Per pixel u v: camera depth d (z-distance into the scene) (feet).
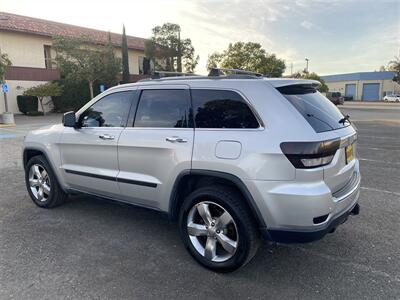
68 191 15.42
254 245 10.05
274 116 9.61
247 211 9.98
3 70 69.05
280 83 10.23
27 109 89.56
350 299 9.26
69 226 14.23
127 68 113.50
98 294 9.54
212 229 10.60
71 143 14.43
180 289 9.78
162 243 12.70
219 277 10.41
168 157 11.26
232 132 10.07
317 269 10.81
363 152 30.76
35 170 16.48
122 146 12.53
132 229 13.96
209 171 10.30
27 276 10.41
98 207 16.52
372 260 11.32
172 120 11.55
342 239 12.85
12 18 96.32
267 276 10.45
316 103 10.75
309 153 9.02
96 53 90.89
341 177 10.18
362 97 255.29
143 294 9.55
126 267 10.98
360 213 15.37
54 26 105.50
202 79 11.20
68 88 95.71
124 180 12.64
